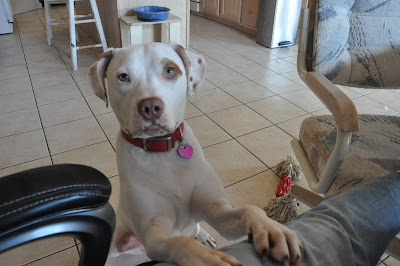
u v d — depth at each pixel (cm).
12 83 263
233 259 45
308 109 230
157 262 48
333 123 108
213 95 248
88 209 40
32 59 314
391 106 235
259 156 178
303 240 46
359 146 96
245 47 368
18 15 494
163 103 72
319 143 101
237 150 183
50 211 37
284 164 162
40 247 125
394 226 53
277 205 137
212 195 84
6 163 169
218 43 379
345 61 114
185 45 324
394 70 117
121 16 282
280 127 206
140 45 79
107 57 82
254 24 403
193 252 53
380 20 117
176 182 81
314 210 55
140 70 75
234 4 432
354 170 87
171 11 302
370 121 111
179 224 88
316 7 112
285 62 324
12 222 35
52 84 261
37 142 187
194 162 84
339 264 43
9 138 190
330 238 46
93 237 42
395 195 57
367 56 116
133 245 101
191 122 210
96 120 210
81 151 179
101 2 325
